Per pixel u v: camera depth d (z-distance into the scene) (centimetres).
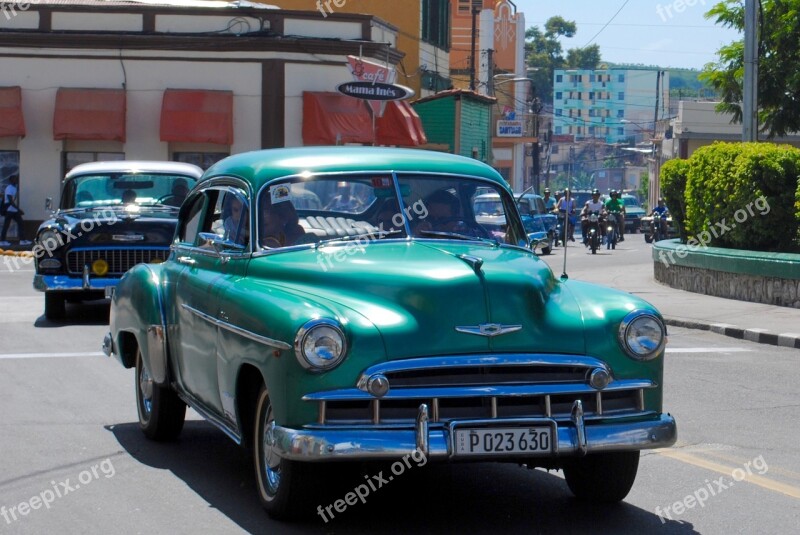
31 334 1380
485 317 560
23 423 869
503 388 549
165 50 3350
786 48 2781
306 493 571
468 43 6350
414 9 4450
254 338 580
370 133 3406
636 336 579
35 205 3353
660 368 588
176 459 754
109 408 934
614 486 627
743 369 1178
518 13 6744
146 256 1449
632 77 11681
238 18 3372
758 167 1802
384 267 593
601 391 568
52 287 1434
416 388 543
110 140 3347
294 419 543
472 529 591
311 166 685
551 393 554
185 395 739
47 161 3350
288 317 553
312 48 3378
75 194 1528
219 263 693
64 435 828
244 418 622
